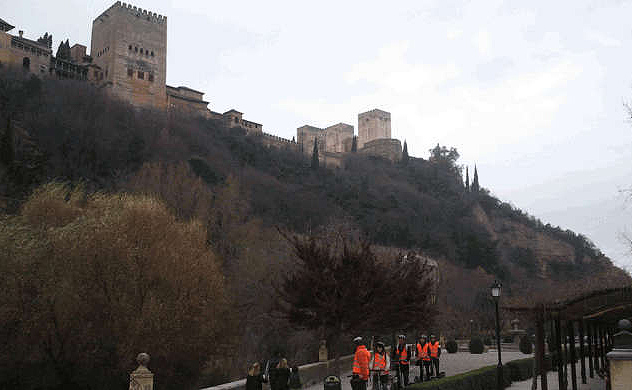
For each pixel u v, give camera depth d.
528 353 38.12
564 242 168.25
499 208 186.00
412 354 29.62
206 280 31.73
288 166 140.62
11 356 26.42
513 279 127.38
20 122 86.69
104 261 27.34
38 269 26.47
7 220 29.53
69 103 98.56
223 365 35.16
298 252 18.34
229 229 61.81
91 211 31.30
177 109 130.25
